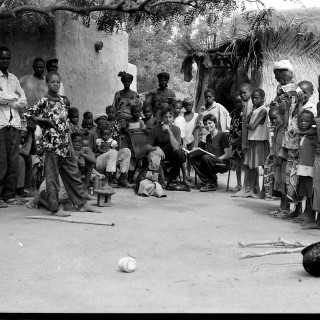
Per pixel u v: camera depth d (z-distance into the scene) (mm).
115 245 5426
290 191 6859
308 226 6410
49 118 6801
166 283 4207
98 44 11734
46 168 6859
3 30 10289
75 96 11078
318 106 6395
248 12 9148
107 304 3732
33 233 5930
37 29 10172
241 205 8133
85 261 4840
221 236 5895
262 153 8766
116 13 9336
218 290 4035
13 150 7680
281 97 7863
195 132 10914
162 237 5801
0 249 5234
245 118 8953
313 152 6477
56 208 6867
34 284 4180
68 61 10742
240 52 12898
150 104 10766
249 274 4469
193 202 8344
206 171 9742
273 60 12430
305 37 12258
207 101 10688
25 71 10344
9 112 7539
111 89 12672
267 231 6227
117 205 7883
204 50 13469
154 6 8148
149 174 8992
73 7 8508
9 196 7773
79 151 7910
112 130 9836
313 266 4355
